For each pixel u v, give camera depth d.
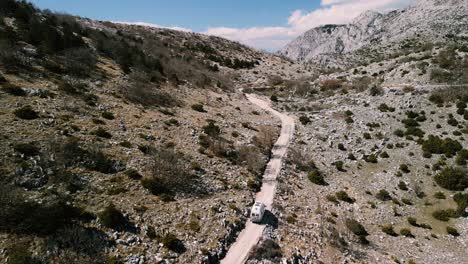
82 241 23.78
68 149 31.28
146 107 52.03
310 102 87.06
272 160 51.09
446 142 51.75
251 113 73.06
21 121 33.12
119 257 24.00
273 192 41.12
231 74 116.94
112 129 40.03
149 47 95.75
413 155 52.84
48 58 50.44
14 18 60.09
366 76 93.62
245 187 40.31
